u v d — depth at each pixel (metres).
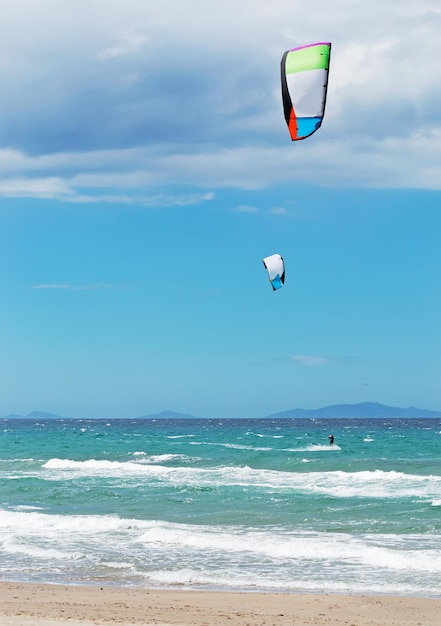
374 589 14.02
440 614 12.10
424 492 28.80
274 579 14.81
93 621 10.93
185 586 14.29
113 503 26.03
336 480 33.62
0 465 44.53
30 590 13.78
